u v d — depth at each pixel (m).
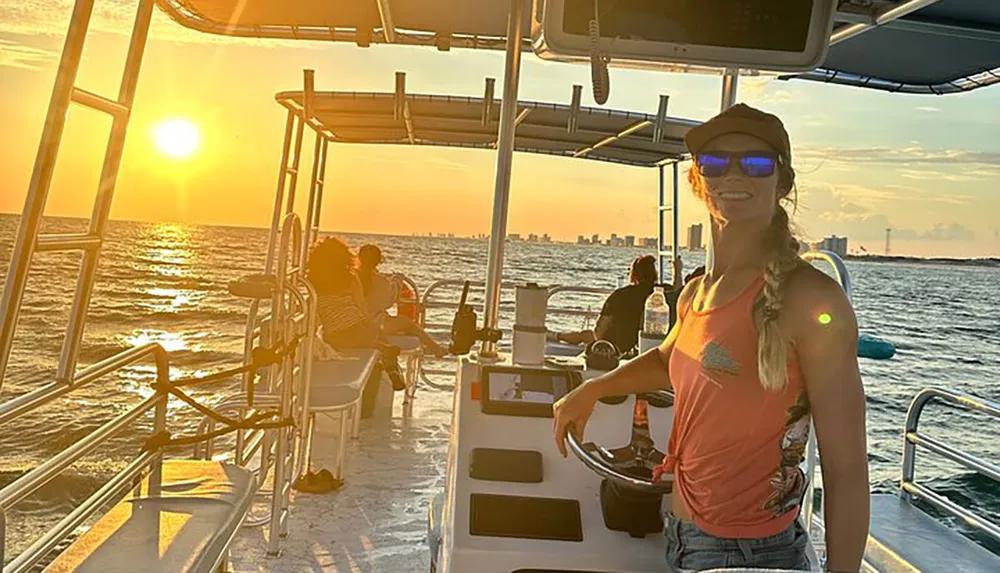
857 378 1.27
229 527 2.49
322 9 3.78
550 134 6.39
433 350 6.29
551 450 1.92
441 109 5.43
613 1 2.32
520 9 2.75
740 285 1.36
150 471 2.76
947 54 3.85
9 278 1.68
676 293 5.05
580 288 7.25
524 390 2.14
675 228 7.84
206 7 3.84
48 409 15.48
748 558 1.35
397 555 3.39
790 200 1.42
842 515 1.28
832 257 2.71
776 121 1.38
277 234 5.10
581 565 1.55
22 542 9.20
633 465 1.68
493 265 2.84
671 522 1.48
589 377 2.33
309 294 3.79
